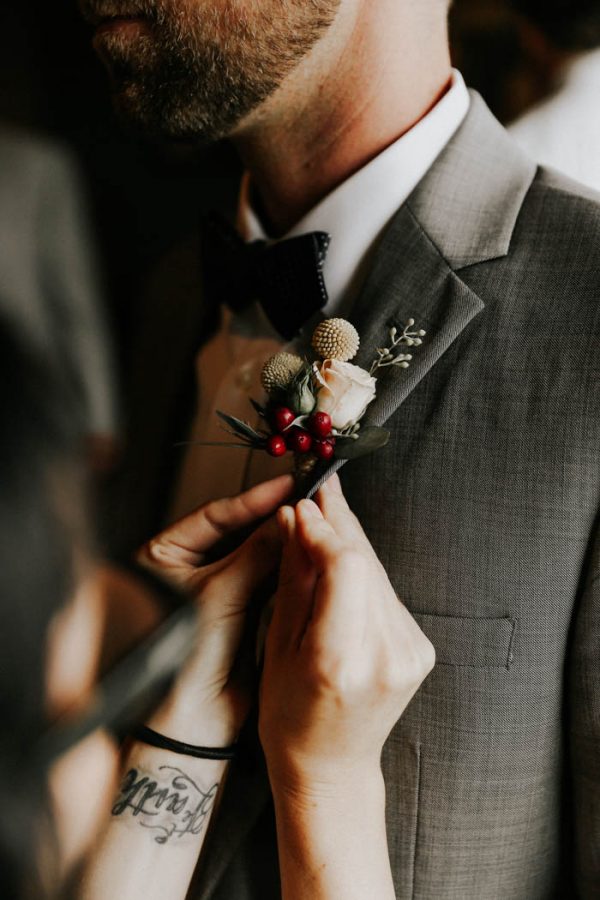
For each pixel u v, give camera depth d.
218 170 1.47
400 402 0.56
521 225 0.59
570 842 0.60
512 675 0.56
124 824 0.55
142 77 0.59
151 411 0.79
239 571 0.55
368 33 0.59
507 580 0.55
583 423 0.54
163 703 0.55
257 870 0.60
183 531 0.59
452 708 0.56
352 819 0.52
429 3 0.61
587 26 0.83
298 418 0.54
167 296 0.83
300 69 0.59
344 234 0.63
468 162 0.61
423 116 0.63
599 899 0.57
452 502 0.56
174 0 0.56
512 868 0.58
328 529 0.52
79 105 1.30
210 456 0.72
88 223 1.28
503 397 0.56
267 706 0.52
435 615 0.56
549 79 0.86
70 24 1.24
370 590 0.51
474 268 0.58
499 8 0.85
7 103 1.20
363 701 0.50
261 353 0.70
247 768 0.58
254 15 0.56
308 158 0.64
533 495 0.55
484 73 0.88
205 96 0.59
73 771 0.39
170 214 1.47
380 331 0.58
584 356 0.55
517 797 0.57
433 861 0.58
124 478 0.75
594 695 0.55
